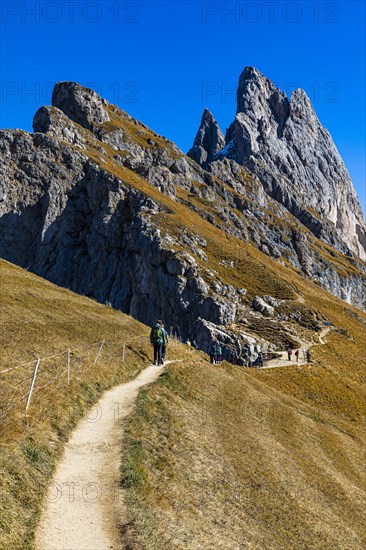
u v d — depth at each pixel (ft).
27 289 150.51
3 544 35.53
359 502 91.30
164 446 68.90
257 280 465.06
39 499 43.75
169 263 413.39
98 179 541.34
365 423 235.20
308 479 89.45
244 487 70.28
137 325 168.76
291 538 62.18
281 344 349.00
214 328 345.72
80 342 109.70
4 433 50.60
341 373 309.63
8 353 80.33
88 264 515.09
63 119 626.23
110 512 44.98
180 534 46.91
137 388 92.94
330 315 453.58
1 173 527.81
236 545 51.42
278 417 126.21
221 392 121.08
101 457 56.59
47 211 531.09
